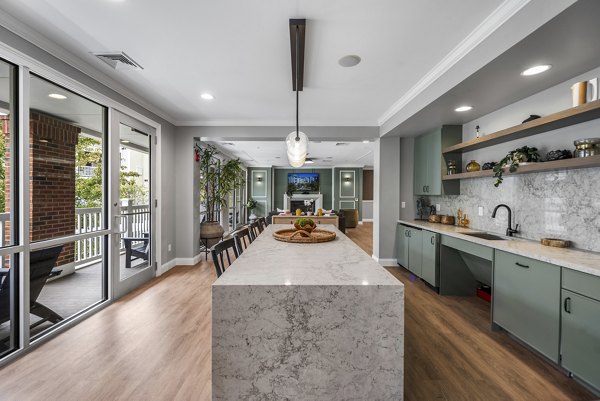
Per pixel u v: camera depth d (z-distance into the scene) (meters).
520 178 2.84
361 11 1.86
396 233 4.75
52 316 2.44
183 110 4.11
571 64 2.04
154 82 3.09
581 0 1.36
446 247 3.43
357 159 9.98
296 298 1.37
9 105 2.05
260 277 1.48
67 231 2.73
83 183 2.92
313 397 1.39
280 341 1.38
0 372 1.86
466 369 1.94
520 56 1.92
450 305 3.13
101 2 1.77
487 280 3.24
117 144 3.19
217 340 1.38
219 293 1.37
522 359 2.07
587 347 1.64
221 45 2.31
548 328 1.90
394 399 1.39
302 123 4.69
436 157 4.02
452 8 1.82
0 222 2.06
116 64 2.64
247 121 4.66
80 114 2.95
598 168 2.09
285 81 3.04
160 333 2.41
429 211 4.67
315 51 2.38
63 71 2.41
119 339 2.30
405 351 2.17
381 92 3.34
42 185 2.51
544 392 1.71
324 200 12.86
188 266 4.62
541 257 1.95
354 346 1.38
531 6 1.64
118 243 3.20
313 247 2.27
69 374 1.85
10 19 1.91
